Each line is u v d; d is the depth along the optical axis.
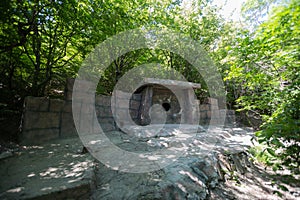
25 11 3.41
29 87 4.77
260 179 2.68
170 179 1.94
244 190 2.33
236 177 2.67
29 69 5.13
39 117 3.21
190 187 1.92
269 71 2.70
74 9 3.99
